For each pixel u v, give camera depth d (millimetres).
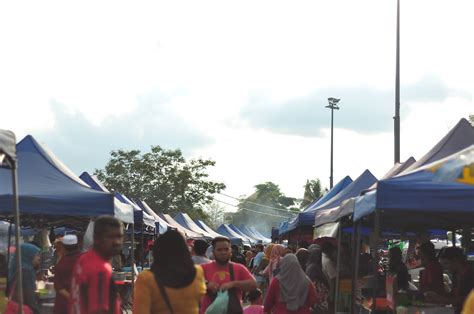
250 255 27703
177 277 5562
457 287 10484
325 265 16172
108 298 5586
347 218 14938
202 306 8023
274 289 10203
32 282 9820
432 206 9312
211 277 7965
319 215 17453
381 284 12805
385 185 9375
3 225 16562
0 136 6941
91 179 18375
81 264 5641
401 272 12961
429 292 10570
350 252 16891
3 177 11852
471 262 12523
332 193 23109
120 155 75688
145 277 5551
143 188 74750
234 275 8000
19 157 12281
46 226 16766
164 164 75188
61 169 12359
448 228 16031
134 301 5539
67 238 9336
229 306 7719
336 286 15477
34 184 11859
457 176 6266
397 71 26031
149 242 29922
